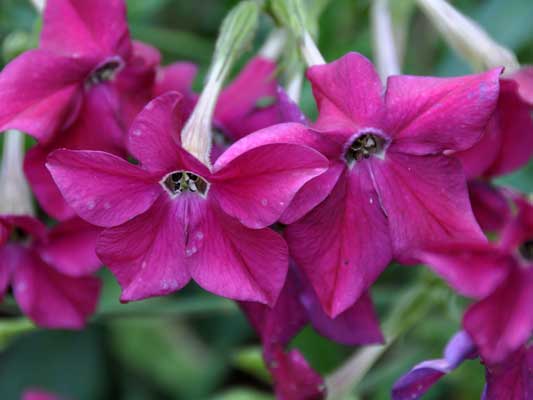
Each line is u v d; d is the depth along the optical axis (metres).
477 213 0.30
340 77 0.28
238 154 0.26
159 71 0.31
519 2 0.38
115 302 0.37
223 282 0.28
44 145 0.30
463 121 0.27
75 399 0.41
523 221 0.27
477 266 0.27
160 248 0.28
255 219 0.27
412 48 0.38
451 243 0.26
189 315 0.39
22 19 0.37
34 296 0.32
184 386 0.41
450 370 0.28
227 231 0.28
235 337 0.40
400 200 0.28
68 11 0.29
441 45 0.39
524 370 0.28
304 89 0.35
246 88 0.31
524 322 0.27
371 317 0.30
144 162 0.27
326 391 0.31
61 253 0.31
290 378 0.30
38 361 0.41
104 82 0.30
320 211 0.28
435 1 0.31
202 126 0.28
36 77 0.29
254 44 0.38
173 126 0.27
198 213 0.28
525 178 0.36
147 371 0.41
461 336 0.28
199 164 0.27
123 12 0.29
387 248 0.28
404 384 0.28
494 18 0.38
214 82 0.29
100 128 0.30
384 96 0.28
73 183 0.27
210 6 0.40
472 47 0.31
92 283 0.32
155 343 0.41
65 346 0.41
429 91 0.28
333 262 0.28
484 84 0.27
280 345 0.30
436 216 0.28
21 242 0.32
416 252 0.27
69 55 0.29
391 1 0.34
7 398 0.41
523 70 0.29
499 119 0.30
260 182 0.27
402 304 0.33
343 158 0.28
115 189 0.27
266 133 0.27
